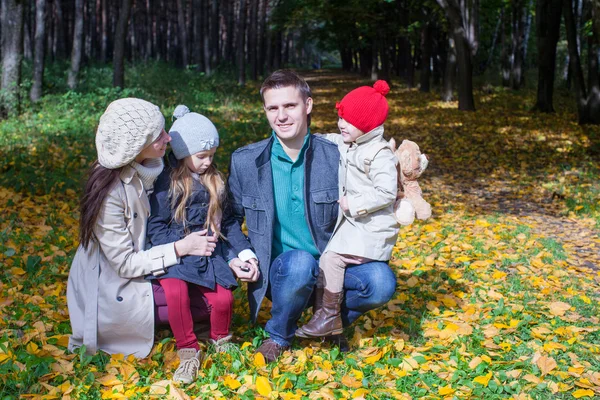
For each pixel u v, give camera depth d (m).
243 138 11.95
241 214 3.49
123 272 3.19
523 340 3.85
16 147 9.47
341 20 27.48
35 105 14.09
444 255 5.64
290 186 3.37
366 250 3.27
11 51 13.23
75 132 11.21
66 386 3.04
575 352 3.67
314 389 3.13
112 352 3.33
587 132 14.58
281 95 3.18
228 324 3.43
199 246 3.21
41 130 11.50
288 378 3.14
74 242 5.42
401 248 5.95
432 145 13.84
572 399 3.13
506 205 8.40
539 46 18.75
